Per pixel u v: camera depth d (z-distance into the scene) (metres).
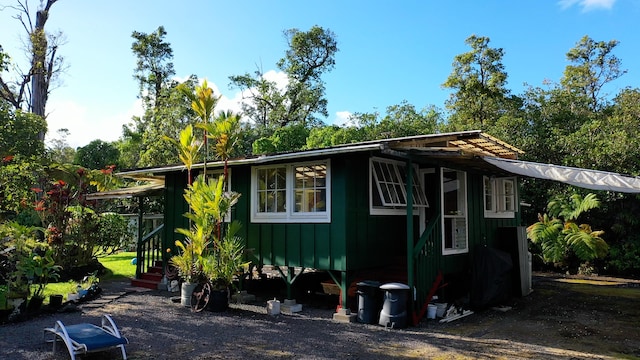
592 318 8.52
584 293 11.33
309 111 30.28
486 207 11.23
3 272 9.31
